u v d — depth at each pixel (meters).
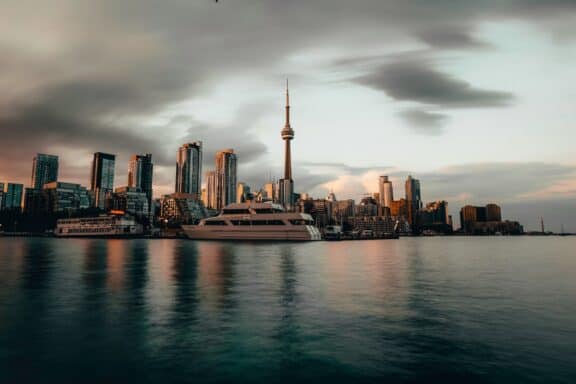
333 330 13.45
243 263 39.88
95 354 11.12
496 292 21.47
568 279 27.75
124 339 12.46
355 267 36.47
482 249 86.00
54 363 10.41
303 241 110.44
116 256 51.25
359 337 12.66
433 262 43.94
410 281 26.12
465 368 10.05
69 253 58.78
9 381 9.28
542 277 29.03
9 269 33.66
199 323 14.35
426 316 15.52
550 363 10.38
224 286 23.41
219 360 10.63
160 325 14.10
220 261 42.50
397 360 10.63
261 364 10.34
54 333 13.14
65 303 18.00
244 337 12.66
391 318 15.17
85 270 32.66
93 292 21.11
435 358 10.77
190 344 11.96
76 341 12.27
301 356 10.92
